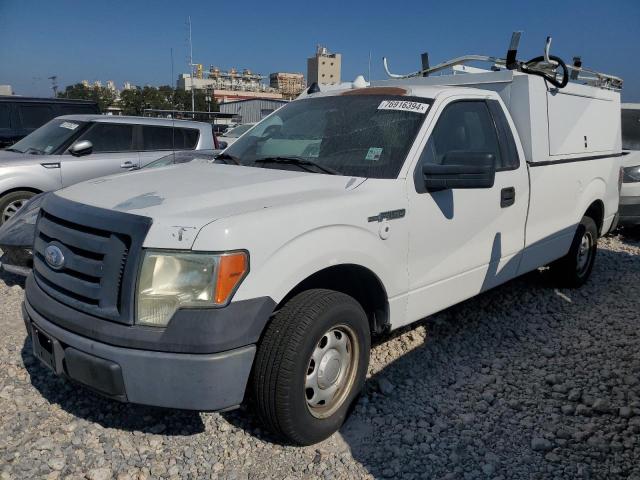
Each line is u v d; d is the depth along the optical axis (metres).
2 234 5.00
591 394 3.65
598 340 4.55
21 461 2.85
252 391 2.82
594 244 5.87
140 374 2.52
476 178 3.26
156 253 2.53
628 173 7.72
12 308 4.82
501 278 4.39
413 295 3.55
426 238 3.55
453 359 4.13
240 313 2.56
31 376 3.67
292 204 2.87
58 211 2.93
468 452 3.05
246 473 2.83
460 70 5.72
